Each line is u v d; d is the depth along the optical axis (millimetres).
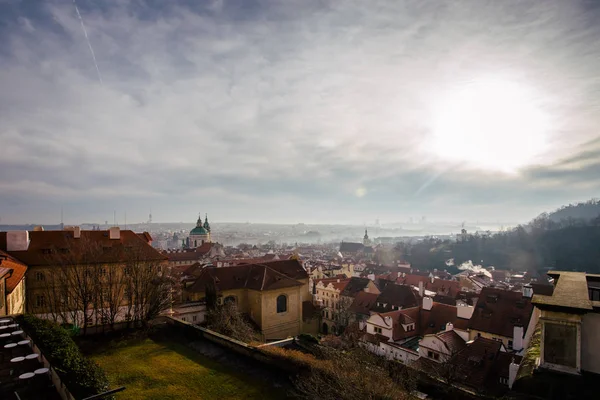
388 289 85250
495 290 61188
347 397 22953
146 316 46469
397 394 22906
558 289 16266
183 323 43312
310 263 192875
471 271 162375
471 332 56531
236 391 28094
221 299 65562
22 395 19125
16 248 56531
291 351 32625
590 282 17984
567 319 14141
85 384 18172
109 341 39688
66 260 50375
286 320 71750
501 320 55562
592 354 13883
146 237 77500
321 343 45812
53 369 19750
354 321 73812
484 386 35844
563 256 187500
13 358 22547
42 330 24953
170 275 63062
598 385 13344
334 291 100750
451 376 35312
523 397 14289
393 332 58000
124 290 52969
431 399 23281
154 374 31125
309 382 26219
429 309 65375
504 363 38531
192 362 33812
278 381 29703
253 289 70188
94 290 46312
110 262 54250
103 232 68062
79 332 42031
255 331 65250
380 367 26203
